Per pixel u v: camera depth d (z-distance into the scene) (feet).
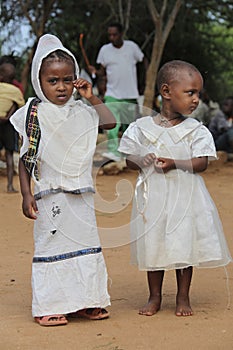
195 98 16.46
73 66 16.42
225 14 61.87
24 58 64.23
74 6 63.67
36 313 16.06
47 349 14.28
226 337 14.85
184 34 64.59
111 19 62.08
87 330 15.53
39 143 16.15
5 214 29.58
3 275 20.36
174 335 15.03
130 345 14.43
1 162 41.14
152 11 44.80
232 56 68.08
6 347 14.44
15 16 61.46
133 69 40.86
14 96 34.04
